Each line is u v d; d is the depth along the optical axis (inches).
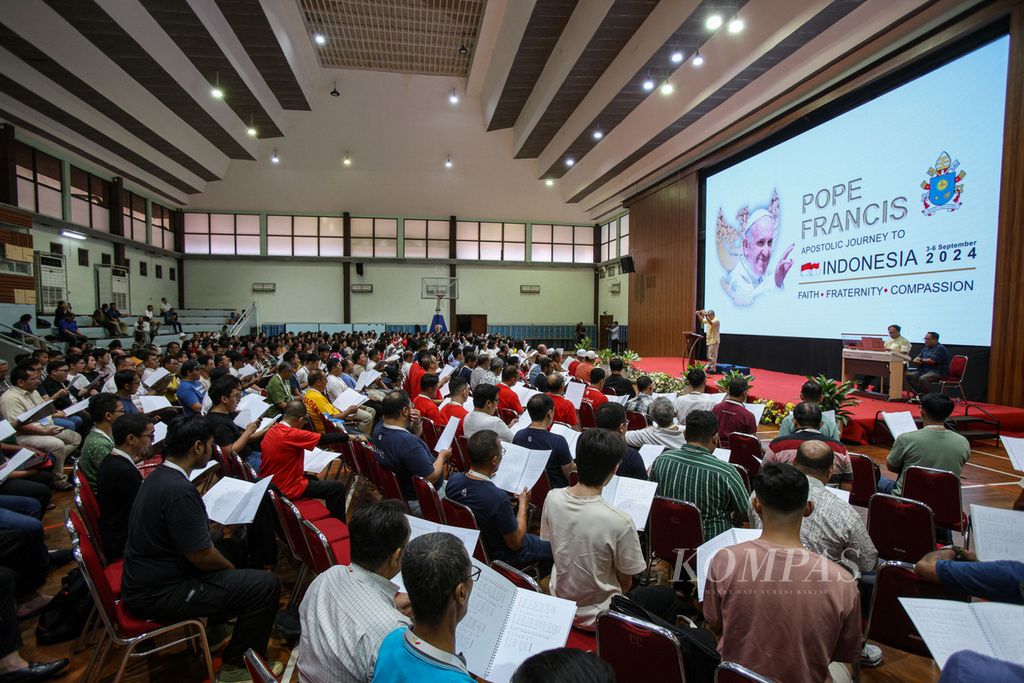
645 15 411.8
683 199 625.0
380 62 674.8
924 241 329.7
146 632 88.4
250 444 179.3
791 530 62.5
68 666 101.1
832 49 350.0
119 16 386.6
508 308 967.0
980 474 209.6
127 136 573.0
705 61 435.2
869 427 269.9
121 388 204.1
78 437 216.2
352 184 848.3
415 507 142.9
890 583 78.3
